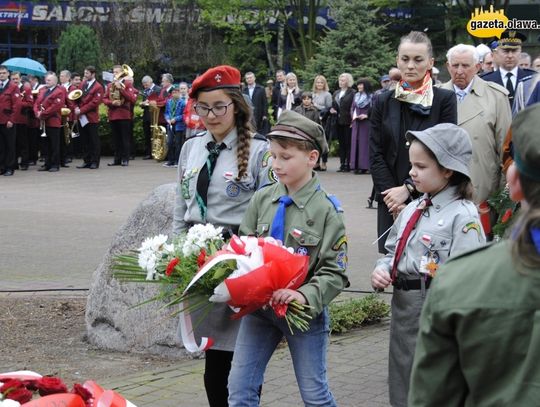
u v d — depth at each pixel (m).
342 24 27.39
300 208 3.94
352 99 19.59
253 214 4.12
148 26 30.55
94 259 9.74
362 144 19.31
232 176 4.39
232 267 3.62
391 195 5.27
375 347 6.31
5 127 19.03
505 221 5.23
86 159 20.91
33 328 7.06
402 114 5.87
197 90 4.38
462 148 4.03
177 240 3.88
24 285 8.48
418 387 2.01
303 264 3.67
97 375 5.77
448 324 1.92
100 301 6.65
